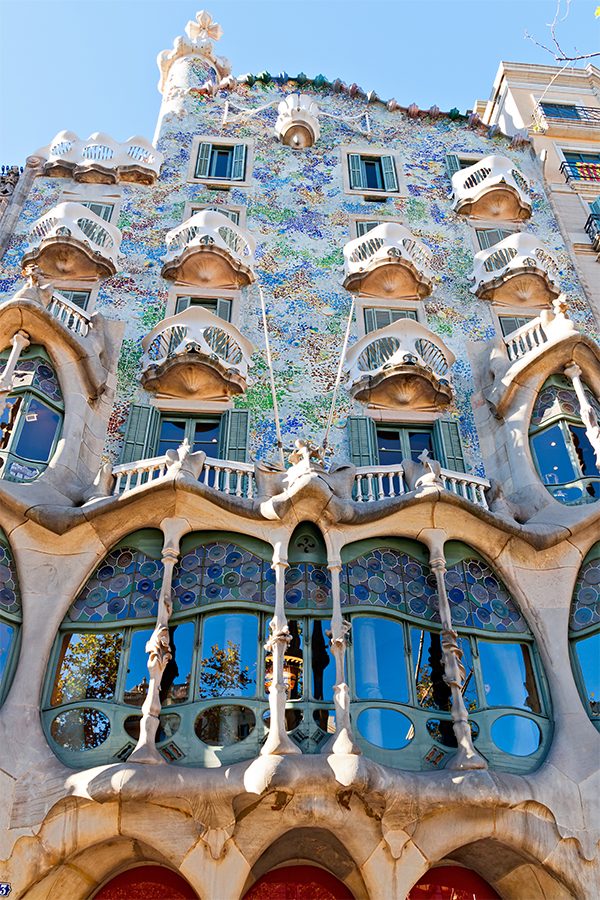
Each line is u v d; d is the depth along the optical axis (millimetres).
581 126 26234
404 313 19891
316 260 20844
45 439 15242
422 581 13781
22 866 10883
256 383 17828
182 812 11117
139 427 16531
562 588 14070
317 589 13180
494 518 13984
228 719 11906
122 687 12375
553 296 20547
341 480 14281
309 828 11422
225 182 22484
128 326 18609
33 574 13148
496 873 12625
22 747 11523
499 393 17281
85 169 21781
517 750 12586
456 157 24797
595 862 11688
